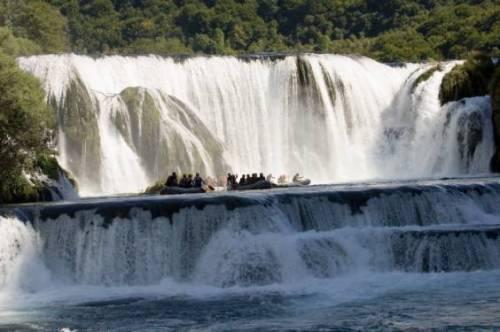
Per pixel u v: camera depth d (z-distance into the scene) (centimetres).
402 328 4091
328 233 5609
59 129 8812
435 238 5472
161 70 9975
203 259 5516
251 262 5384
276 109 10331
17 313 4747
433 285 5072
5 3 17575
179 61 10081
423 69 10831
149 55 10000
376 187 6247
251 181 7975
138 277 5522
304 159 10306
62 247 5616
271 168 10188
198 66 10125
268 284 5334
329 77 10612
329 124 10475
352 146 10594
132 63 9881
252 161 10125
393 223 5988
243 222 5612
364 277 5394
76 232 5616
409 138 10394
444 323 4153
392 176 10119
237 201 5653
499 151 9200
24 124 6819
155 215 5581
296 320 4312
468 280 5172
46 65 9131
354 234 5588
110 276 5534
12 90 6750
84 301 5038
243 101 10212
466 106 9625
